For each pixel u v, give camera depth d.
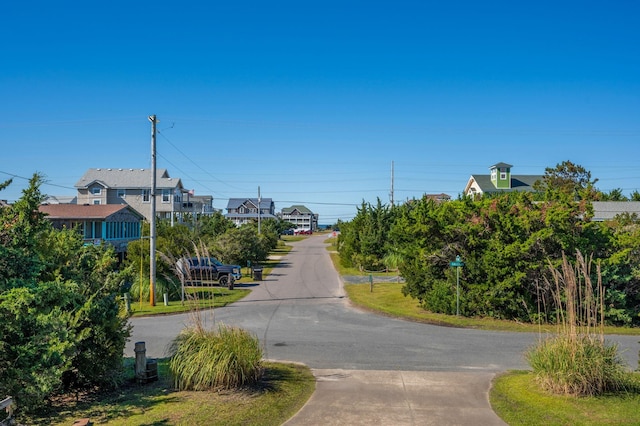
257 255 42.53
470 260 18.62
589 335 9.16
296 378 9.95
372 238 38.84
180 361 9.16
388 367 11.28
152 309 21.02
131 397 8.57
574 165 56.84
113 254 10.27
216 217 54.09
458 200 21.55
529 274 17.55
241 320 18.08
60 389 8.78
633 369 11.03
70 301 8.28
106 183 64.06
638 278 17.33
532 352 9.82
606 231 18.16
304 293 26.39
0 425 5.93
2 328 6.93
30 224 8.95
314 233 150.00
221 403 8.22
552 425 7.45
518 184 71.12
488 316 18.22
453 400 8.74
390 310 19.67
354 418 7.82
